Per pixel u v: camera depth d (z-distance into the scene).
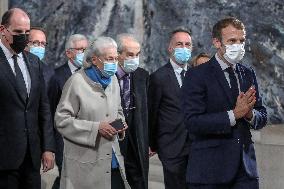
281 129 11.42
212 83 6.69
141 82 9.28
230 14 12.29
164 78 9.64
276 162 10.58
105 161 7.34
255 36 12.01
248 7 12.09
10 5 14.23
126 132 9.01
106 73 7.41
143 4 13.23
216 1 12.44
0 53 7.45
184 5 12.80
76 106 7.40
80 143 7.28
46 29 14.02
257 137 11.16
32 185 7.62
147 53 13.21
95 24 13.65
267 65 11.90
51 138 7.89
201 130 6.61
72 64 10.16
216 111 6.67
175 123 9.55
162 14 13.03
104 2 13.57
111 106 7.51
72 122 7.29
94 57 7.43
